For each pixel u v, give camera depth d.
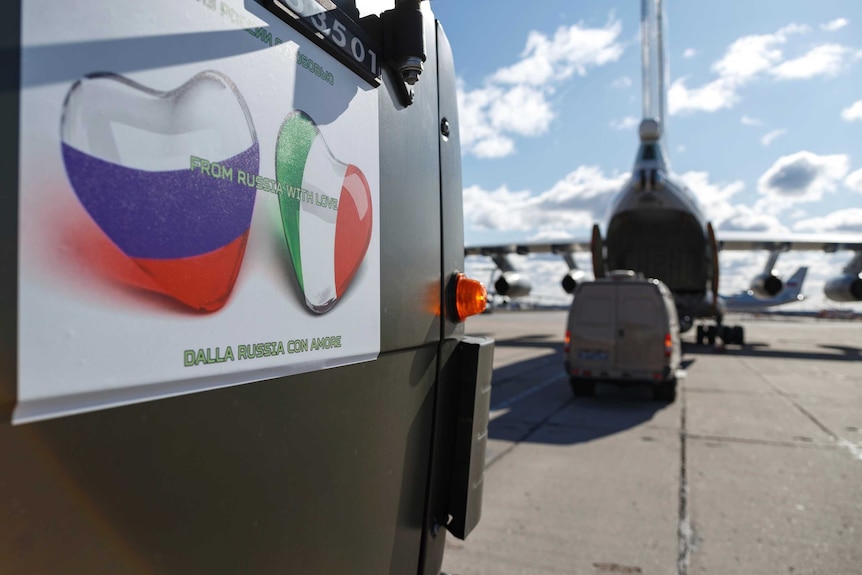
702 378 11.66
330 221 1.32
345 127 1.39
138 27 0.85
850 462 5.40
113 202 0.80
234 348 1.02
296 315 1.19
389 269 1.60
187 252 0.92
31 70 0.70
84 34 0.77
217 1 0.99
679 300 16.23
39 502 0.73
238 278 1.03
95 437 0.80
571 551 3.49
